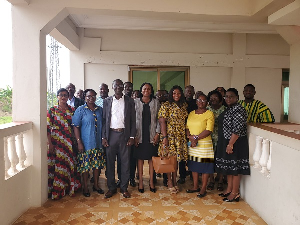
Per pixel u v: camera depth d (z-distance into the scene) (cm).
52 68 646
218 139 337
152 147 363
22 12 315
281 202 254
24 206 305
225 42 661
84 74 643
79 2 327
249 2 367
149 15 365
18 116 317
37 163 318
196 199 346
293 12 326
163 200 343
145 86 360
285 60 659
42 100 324
